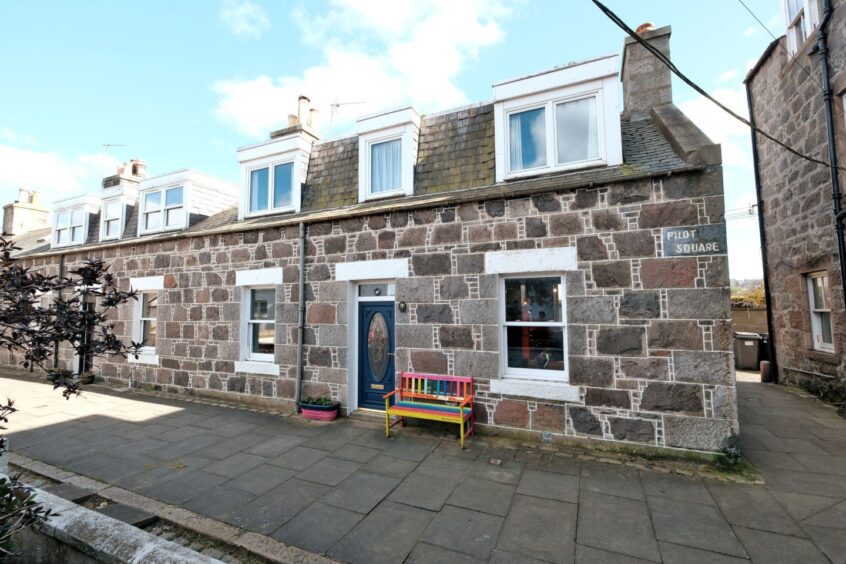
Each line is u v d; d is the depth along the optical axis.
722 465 4.90
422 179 7.63
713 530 3.64
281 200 9.25
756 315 14.41
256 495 4.43
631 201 5.52
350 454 5.55
